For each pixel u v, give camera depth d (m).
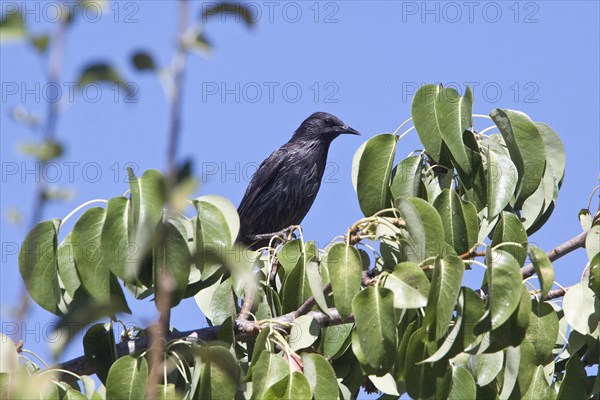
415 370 10.59
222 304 12.66
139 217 10.33
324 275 11.94
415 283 10.48
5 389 9.55
